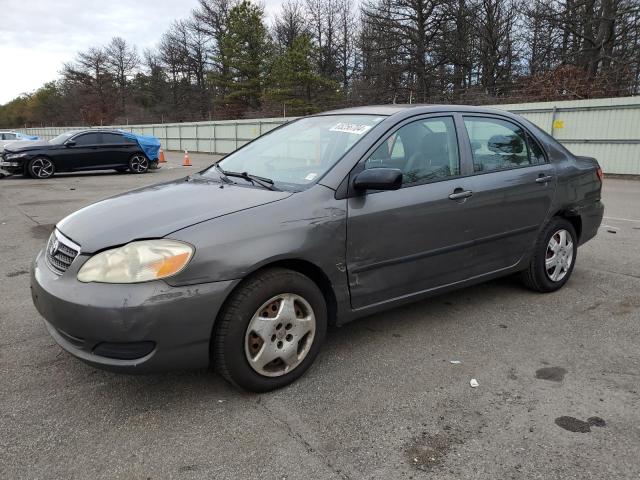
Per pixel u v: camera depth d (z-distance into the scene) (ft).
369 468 7.79
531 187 14.07
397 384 10.21
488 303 14.66
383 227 10.97
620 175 54.08
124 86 240.32
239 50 152.76
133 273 8.55
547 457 8.00
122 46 236.84
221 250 8.96
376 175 10.20
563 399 9.65
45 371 10.74
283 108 125.59
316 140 12.19
